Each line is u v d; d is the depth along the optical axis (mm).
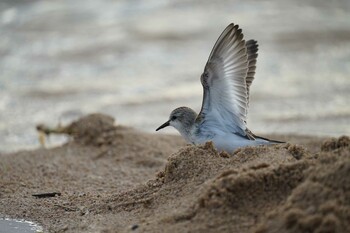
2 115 16641
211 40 21531
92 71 19547
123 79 18922
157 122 15969
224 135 9844
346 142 8375
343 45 21188
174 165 9023
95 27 22953
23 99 17641
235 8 24938
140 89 18172
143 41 21609
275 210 7500
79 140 14320
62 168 12289
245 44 10023
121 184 11117
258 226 7375
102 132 14297
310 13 24234
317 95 17609
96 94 17953
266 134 14625
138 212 8789
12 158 13086
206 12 24359
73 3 25391
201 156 9016
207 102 9945
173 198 8625
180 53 20672
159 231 7812
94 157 13180
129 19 23688
